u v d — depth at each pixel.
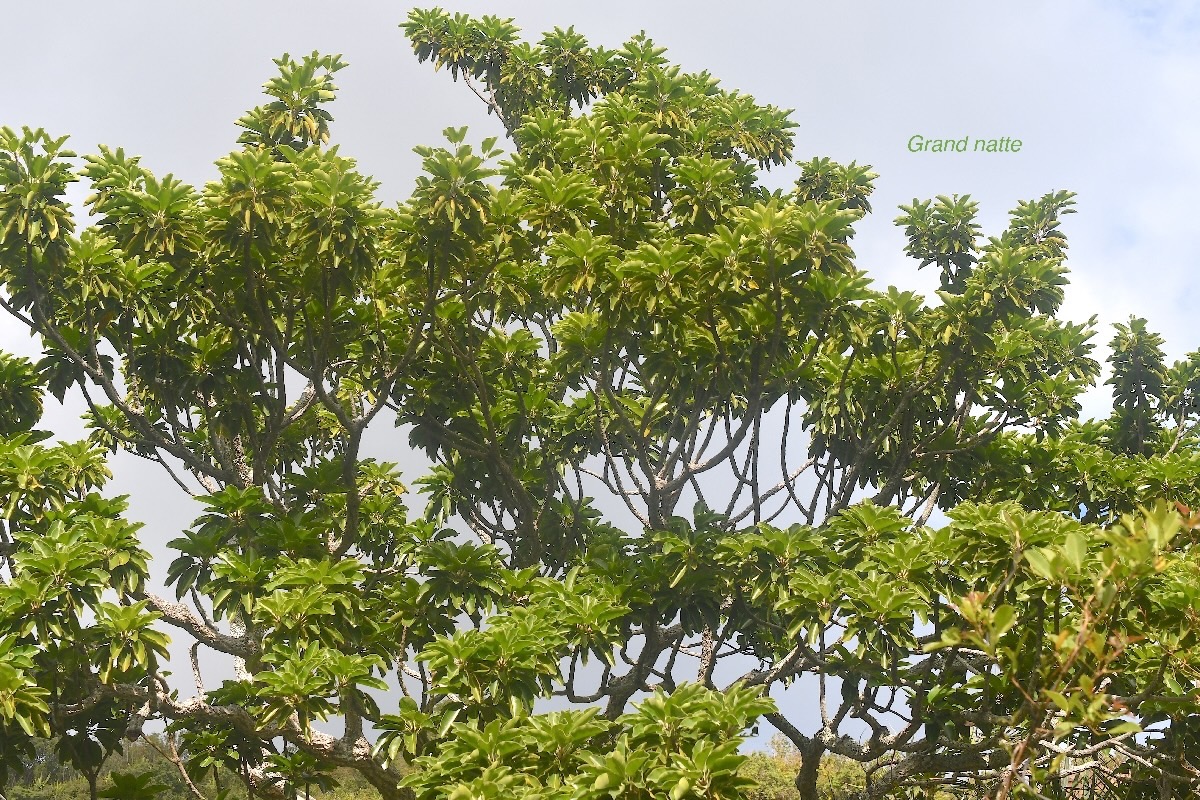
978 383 15.79
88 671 12.84
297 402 15.35
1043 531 10.99
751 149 17.33
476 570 13.99
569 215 13.81
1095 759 11.77
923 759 14.09
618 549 15.73
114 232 13.34
